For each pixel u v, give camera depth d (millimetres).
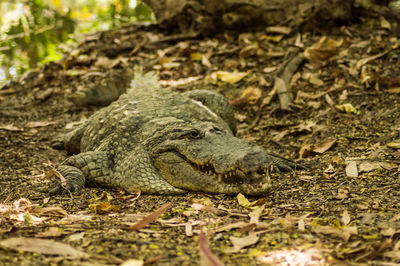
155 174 5883
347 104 8258
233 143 5480
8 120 9781
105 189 6070
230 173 5129
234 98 9594
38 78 12000
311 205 4773
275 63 10484
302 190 5355
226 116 7965
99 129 6961
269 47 11031
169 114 6758
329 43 10258
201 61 11219
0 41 14914
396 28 10773
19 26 15141
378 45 10117
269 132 8250
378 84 8688
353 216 4355
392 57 9523
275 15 11539
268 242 3822
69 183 5738
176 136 5840
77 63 12281
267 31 11516
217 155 5258
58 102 10727
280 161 6410
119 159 6246
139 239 3895
